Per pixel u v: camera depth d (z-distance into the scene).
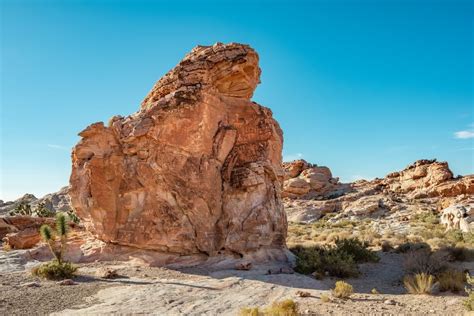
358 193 63.91
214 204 21.02
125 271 17.61
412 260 18.56
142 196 20.56
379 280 17.08
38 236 26.00
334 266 17.97
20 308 11.38
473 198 49.47
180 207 20.36
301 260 19.23
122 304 12.12
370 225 42.94
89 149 21.66
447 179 60.38
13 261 19.58
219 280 16.20
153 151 20.78
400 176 70.44
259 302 12.91
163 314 11.23
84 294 13.27
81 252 21.11
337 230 39.81
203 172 21.06
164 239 19.70
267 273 17.84
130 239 20.00
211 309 11.90
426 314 11.53
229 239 20.41
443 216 38.72
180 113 20.95
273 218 21.81
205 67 22.17
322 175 73.44
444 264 17.61
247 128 23.42
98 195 20.73
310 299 13.44
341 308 12.13
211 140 21.92
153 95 23.39
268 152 23.25
